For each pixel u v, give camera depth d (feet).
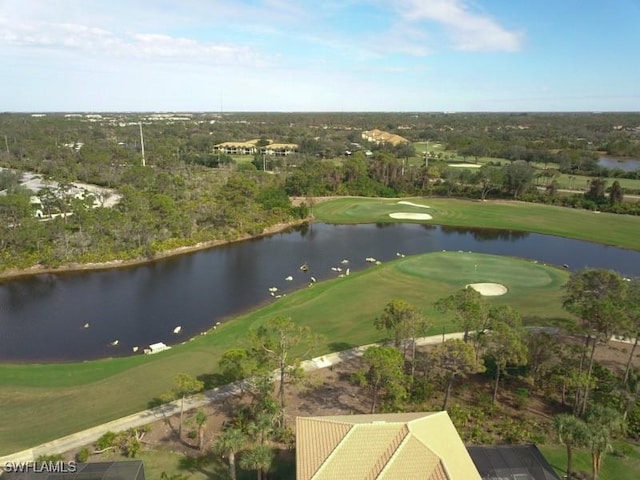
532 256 312.09
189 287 249.75
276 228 380.58
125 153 603.26
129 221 301.02
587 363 155.02
